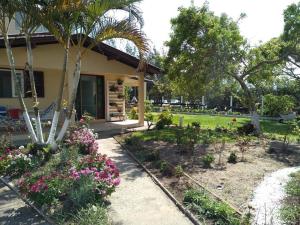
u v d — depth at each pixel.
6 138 9.09
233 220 4.65
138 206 5.42
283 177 7.28
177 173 7.18
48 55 11.57
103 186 5.32
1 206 5.29
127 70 15.13
